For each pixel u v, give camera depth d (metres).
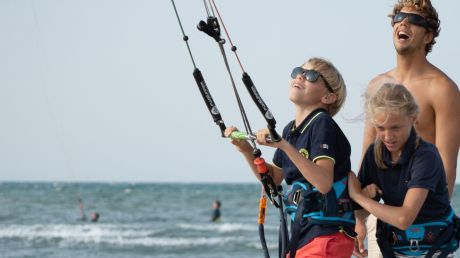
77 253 91.38
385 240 15.74
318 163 15.23
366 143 18.97
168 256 90.38
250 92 14.92
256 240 105.19
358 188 15.67
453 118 17.81
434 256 15.28
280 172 17.17
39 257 86.19
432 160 14.77
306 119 15.99
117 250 95.69
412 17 18.05
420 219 15.22
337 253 15.41
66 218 153.25
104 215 165.25
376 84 15.53
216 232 121.94
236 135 15.88
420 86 18.22
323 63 16.38
